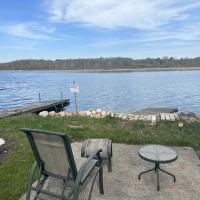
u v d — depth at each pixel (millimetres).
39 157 3121
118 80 53312
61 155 2840
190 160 4711
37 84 48875
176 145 5602
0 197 3551
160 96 27922
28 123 7711
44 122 7785
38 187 3090
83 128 6910
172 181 3939
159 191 3660
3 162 4750
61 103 19859
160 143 5652
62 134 2584
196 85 40188
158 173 3840
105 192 3635
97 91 33719
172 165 4496
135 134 6266
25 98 29203
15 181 3996
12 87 43219
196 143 5598
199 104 22234
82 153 4137
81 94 31125
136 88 36656
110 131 6566
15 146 5664
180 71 102250
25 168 4469
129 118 8234
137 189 3721
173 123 7312
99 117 8492
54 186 3498
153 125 7113
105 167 4457
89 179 3908
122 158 4883
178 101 24203
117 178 4055
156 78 58469
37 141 2928
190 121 7551
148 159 3520
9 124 7668
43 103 18594
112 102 24078
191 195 3549
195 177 4055
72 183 3055
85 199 3457
